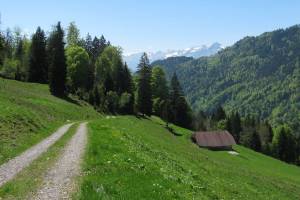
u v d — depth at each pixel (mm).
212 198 26062
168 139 88750
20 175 23719
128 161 26969
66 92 126000
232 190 37188
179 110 157750
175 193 21531
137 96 144125
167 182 23609
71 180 22062
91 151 29859
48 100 94125
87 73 142250
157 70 170250
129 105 135875
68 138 41906
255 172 74688
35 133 43875
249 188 45094
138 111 144000
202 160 58656
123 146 33625
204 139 121188
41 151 32938
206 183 34250
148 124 118375
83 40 182250
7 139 35594
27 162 27844
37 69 138625
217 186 35781
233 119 197750
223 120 197875
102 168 24312
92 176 22031
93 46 185875
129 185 20766
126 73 150625
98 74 157500
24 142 36812
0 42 147500
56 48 123062
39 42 139750
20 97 80312
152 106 149625
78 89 132375
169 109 155375
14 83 117562
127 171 23859
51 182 21828
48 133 47281
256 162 108062
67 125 61625
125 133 47438
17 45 170250
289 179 85625
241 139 188375
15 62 143000
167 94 170625
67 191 19969
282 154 185625
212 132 124375
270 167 104562
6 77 134250
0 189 20312
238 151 123438
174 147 65875
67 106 95188
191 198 22078
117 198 18500
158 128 118875
